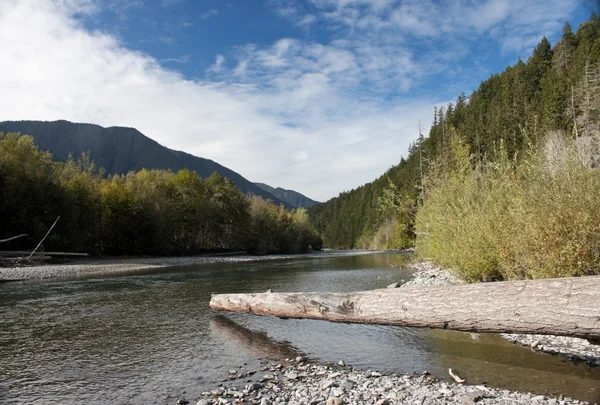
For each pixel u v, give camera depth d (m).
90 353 7.90
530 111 51.25
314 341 8.68
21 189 33.97
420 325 6.37
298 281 20.42
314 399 5.33
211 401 5.38
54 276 25.25
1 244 33.72
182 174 61.28
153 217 49.16
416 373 6.40
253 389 5.83
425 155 67.31
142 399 5.56
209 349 8.15
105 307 13.09
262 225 72.75
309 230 92.38
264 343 8.59
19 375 6.62
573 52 66.31
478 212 11.20
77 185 43.03
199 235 64.94
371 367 6.81
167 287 18.53
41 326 10.30
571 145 8.34
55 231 37.09
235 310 10.64
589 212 7.18
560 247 7.50
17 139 36.12
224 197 66.31
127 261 40.34
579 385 5.50
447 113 90.00
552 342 7.59
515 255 9.00
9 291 17.33
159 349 8.17
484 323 5.54
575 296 4.73
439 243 15.98
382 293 7.00
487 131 60.94
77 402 5.47
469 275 11.27
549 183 8.01
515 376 5.98
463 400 5.06
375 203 127.69
